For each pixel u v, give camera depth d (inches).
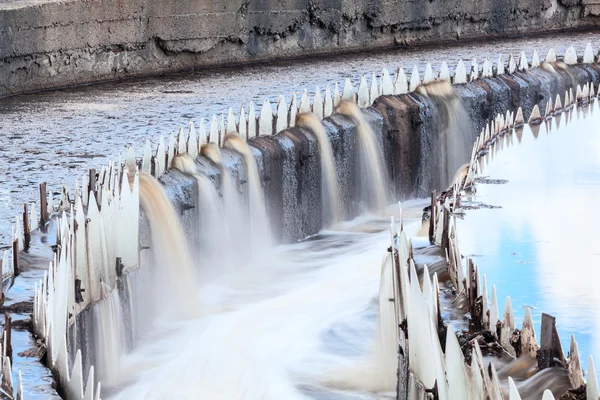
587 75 3531.0
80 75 3526.1
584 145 2204.7
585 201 1656.0
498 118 2313.0
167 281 1755.7
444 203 1600.6
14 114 2822.3
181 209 1859.0
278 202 2306.8
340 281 1995.6
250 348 1604.3
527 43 4921.3
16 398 935.0
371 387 1430.9
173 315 1761.8
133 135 2491.4
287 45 4458.7
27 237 1517.0
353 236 2449.6
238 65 4195.4
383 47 4884.4
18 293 1304.1
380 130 2753.4
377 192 2723.9
